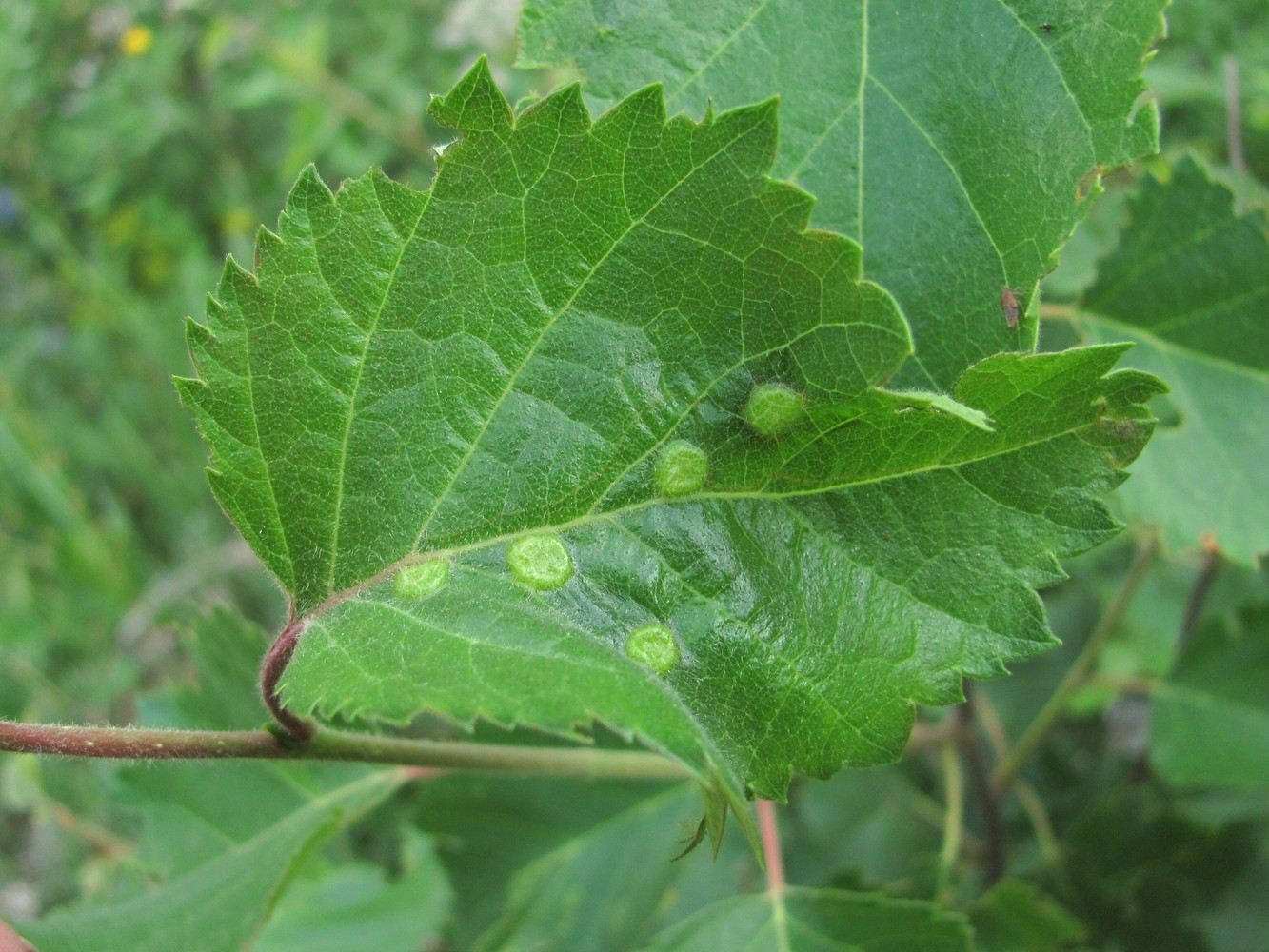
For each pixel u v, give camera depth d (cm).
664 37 9
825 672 8
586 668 7
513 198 8
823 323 8
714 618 8
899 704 8
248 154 31
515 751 10
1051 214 8
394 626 8
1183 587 17
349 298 8
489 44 27
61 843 21
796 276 8
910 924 11
